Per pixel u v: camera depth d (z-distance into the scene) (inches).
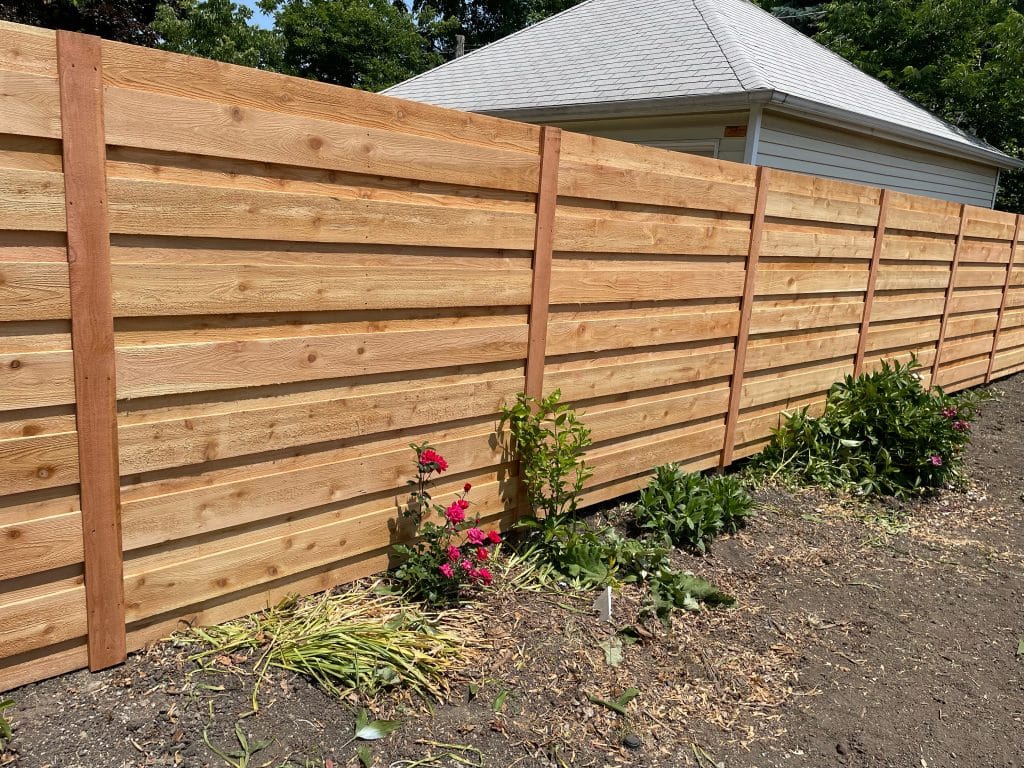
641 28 448.8
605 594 135.9
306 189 109.1
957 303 304.5
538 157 140.5
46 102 84.4
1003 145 745.0
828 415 234.7
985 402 334.3
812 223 215.5
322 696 104.3
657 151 164.1
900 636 144.3
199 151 97.0
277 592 119.9
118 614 101.4
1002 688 130.9
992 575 175.2
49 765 87.0
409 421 130.1
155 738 92.7
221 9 756.6
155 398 99.9
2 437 88.2
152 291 96.3
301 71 993.5
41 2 671.1
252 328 107.4
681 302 180.7
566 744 104.3
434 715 105.0
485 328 138.3
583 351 159.3
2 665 94.2
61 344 90.8
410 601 129.1
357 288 116.9
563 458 149.3
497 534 136.4
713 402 198.2
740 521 187.5
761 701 120.1
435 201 125.6
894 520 202.4
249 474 111.8
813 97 347.9
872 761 109.8
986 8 761.0
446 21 1138.7
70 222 88.0
